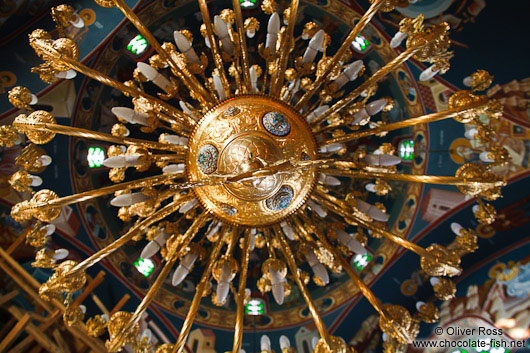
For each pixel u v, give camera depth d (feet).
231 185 19.36
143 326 30.68
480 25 27.55
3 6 24.32
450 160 31.50
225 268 19.44
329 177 21.43
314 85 20.39
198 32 34.81
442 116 17.80
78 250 30.19
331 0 31.42
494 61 28.02
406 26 18.88
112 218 33.83
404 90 32.78
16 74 26.84
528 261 28.81
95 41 28.84
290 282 33.04
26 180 18.44
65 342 26.07
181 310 32.60
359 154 19.36
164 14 31.50
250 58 38.04
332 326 32.50
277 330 32.89
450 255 18.03
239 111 19.92
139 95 19.11
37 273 27.63
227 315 33.58
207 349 31.53
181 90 37.29
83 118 31.01
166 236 19.74
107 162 18.35
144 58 32.76
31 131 17.62
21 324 24.39
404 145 34.50
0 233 27.22
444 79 29.73
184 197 20.29
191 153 20.18
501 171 29.63
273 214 20.39
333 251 19.79
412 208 33.42
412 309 31.32
